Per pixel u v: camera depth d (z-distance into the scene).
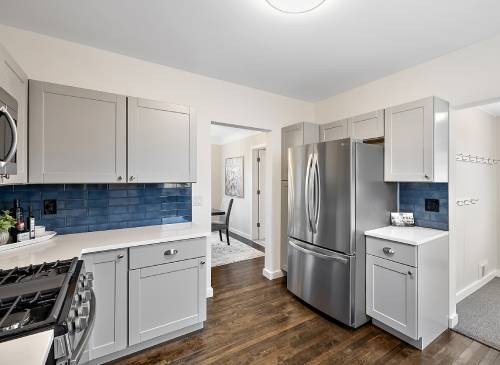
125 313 1.74
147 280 1.81
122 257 1.73
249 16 1.73
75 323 1.01
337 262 2.22
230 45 2.12
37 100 1.68
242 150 5.86
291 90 3.15
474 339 2.01
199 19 1.77
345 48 2.15
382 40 2.02
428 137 2.04
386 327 2.13
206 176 2.76
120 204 2.27
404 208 2.53
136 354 1.83
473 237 2.86
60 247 1.63
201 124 2.73
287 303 2.62
